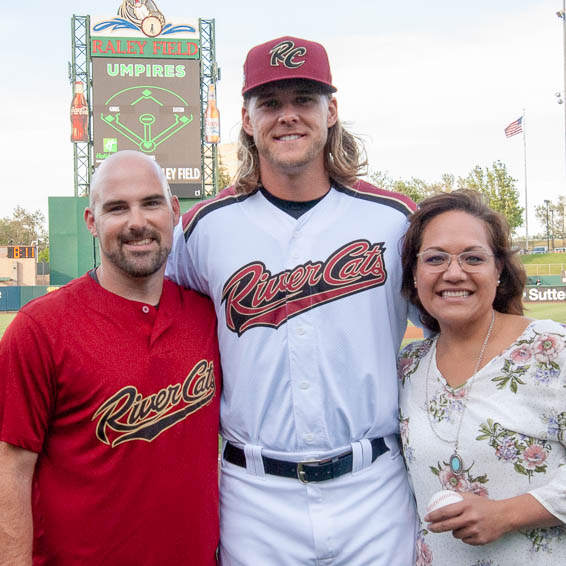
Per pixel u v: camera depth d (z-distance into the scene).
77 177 27.09
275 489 2.39
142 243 2.24
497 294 2.37
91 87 26.33
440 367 2.30
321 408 2.38
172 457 2.22
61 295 2.25
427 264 2.25
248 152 2.62
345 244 2.51
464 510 1.97
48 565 2.24
